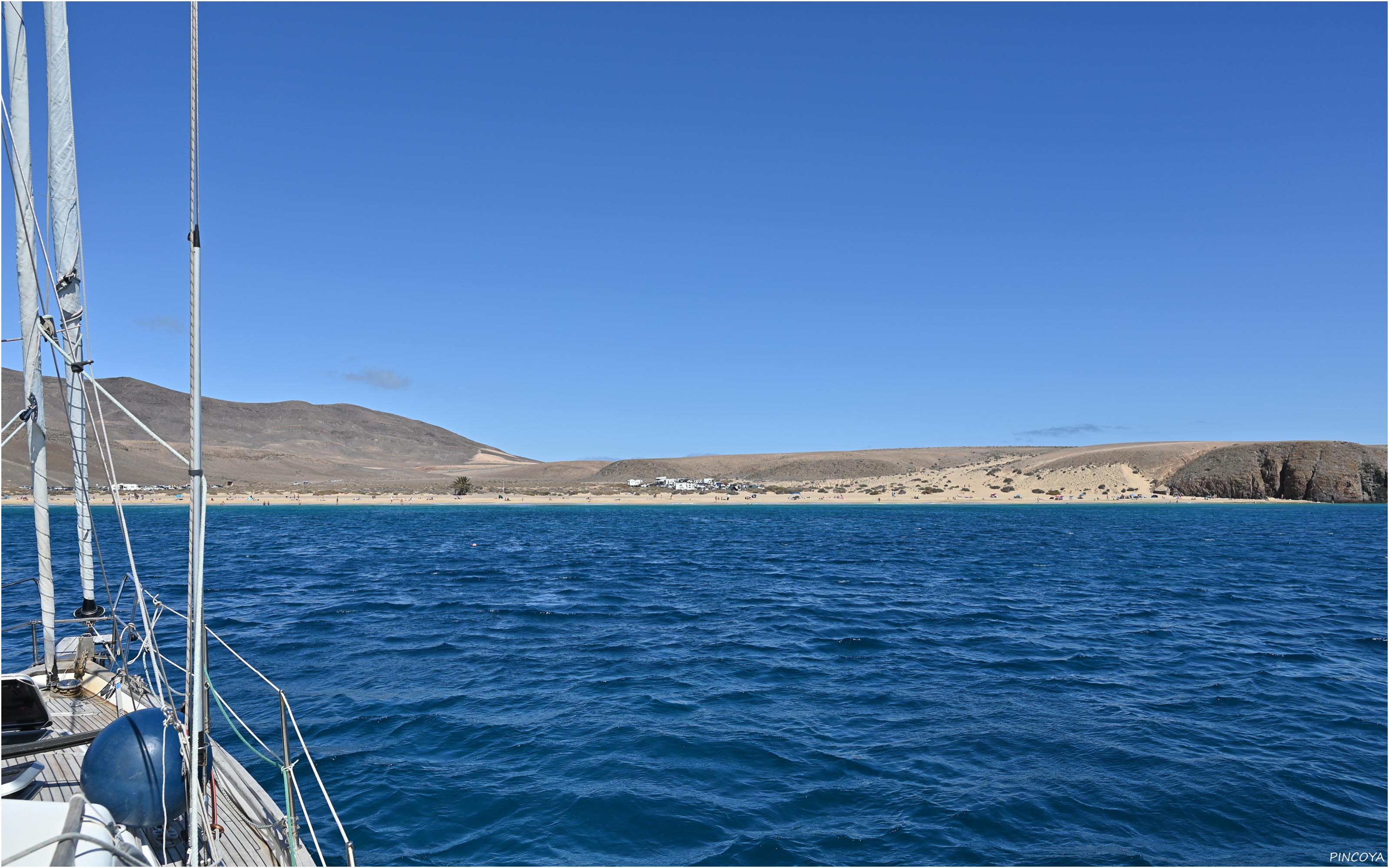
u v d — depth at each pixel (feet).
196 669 20.51
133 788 25.70
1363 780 45.44
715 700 60.18
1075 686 64.90
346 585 129.80
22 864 19.48
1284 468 545.85
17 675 38.27
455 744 50.21
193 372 19.03
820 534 273.54
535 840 37.91
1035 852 37.22
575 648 78.28
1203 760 48.21
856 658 74.74
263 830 28.66
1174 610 106.83
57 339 33.81
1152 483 586.86
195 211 18.61
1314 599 118.52
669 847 37.35
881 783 44.62
